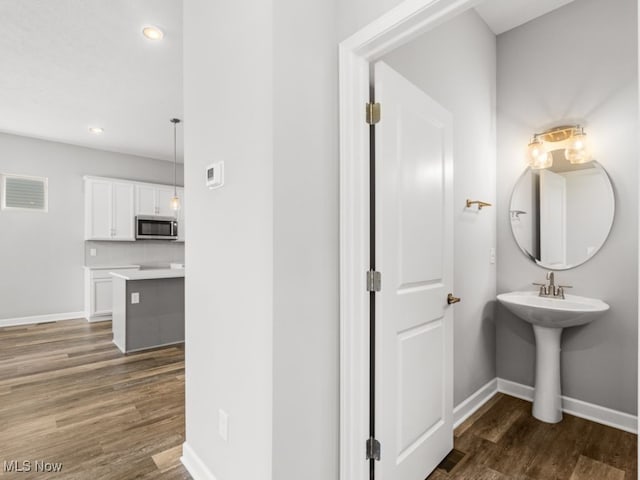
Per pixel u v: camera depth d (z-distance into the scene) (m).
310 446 1.30
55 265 5.05
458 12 1.11
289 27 1.23
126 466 1.77
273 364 1.17
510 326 2.63
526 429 2.13
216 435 1.53
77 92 3.39
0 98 3.53
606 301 2.20
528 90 2.55
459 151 2.25
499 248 2.70
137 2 2.16
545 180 2.46
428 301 1.69
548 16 2.46
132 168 5.74
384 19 1.22
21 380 2.89
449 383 1.86
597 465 1.78
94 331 4.46
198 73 1.68
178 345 3.89
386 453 1.43
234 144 1.38
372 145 1.46
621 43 2.15
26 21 2.32
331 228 1.38
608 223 2.19
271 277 1.18
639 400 0.80
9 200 4.72
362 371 1.39
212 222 1.55
